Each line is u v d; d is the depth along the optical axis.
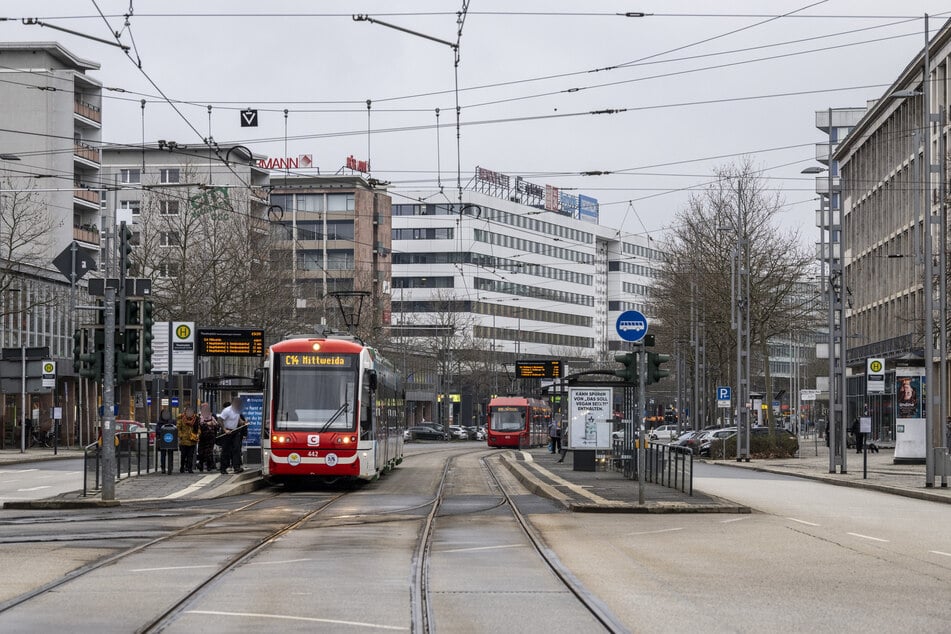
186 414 37.41
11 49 88.62
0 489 33.81
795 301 82.56
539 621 11.81
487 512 26.23
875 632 11.40
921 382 57.59
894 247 84.50
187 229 65.50
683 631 11.31
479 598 13.29
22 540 19.50
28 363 61.03
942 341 39.09
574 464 43.66
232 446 37.47
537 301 165.62
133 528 21.81
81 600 13.00
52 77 88.19
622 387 43.44
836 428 52.47
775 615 12.34
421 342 129.12
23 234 70.69
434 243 151.62
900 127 83.19
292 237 120.88
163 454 37.28
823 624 11.82
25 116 88.00
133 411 82.88
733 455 67.50
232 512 25.77
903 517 26.47
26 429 71.00
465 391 148.12
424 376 136.50
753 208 74.38
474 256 151.88
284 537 20.30
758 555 17.94
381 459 38.41
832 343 48.75
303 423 33.94
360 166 132.25
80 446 74.06
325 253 130.38
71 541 19.41
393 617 11.96
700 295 76.88
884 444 80.25
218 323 62.91
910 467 53.75
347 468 33.78
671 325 87.81
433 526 22.56
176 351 38.91
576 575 15.31
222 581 14.57
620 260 195.88
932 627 11.73
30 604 12.73
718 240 74.44
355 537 20.31
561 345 171.38
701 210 76.12
